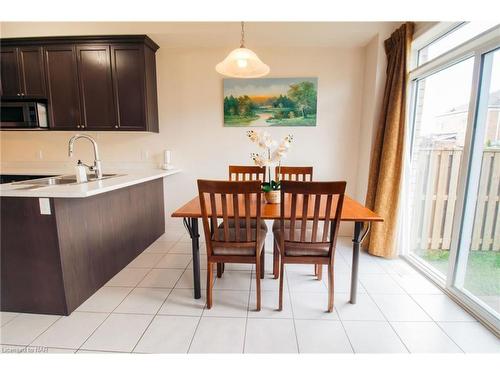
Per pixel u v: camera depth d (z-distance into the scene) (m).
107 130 3.01
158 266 2.49
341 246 2.98
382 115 2.63
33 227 1.70
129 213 2.56
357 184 3.23
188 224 1.91
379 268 2.44
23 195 1.62
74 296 1.83
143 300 1.94
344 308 1.85
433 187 2.44
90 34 2.83
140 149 3.34
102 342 1.53
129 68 2.89
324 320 1.72
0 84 2.92
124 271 2.38
